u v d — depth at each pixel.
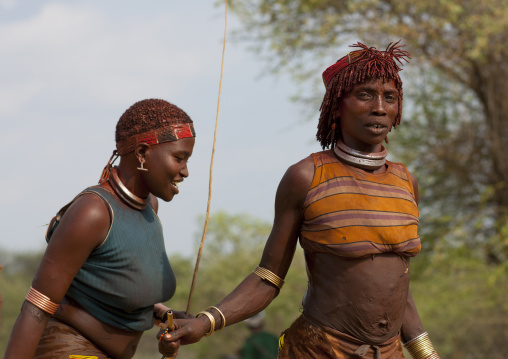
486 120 14.90
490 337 15.71
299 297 17.09
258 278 3.96
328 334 3.79
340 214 3.74
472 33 13.76
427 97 14.88
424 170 15.29
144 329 3.98
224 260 18.47
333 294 3.78
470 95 14.89
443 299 14.30
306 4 13.91
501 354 15.66
